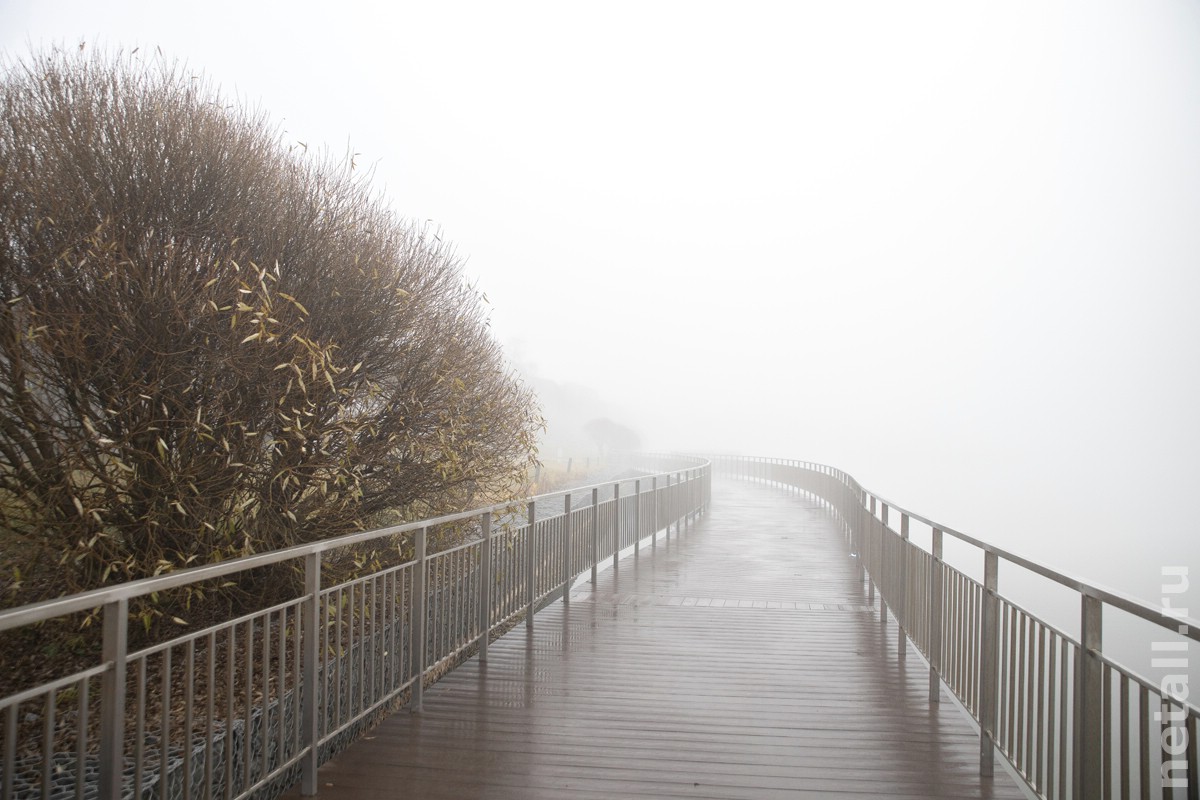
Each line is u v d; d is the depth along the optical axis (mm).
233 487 4977
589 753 4395
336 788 3902
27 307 4277
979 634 4402
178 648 5094
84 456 4535
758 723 4910
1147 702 2613
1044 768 3807
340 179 5879
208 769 3084
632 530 11938
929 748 4539
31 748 4094
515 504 7004
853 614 8172
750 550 13234
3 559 4629
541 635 7117
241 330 4754
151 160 4734
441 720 4879
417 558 4988
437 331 6184
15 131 4512
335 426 5344
